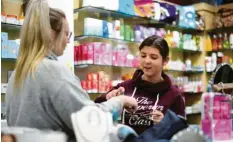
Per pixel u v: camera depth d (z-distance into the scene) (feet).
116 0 15.83
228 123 3.95
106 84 15.57
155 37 6.64
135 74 6.79
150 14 17.70
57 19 4.45
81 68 15.49
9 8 12.83
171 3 20.42
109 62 15.75
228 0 20.81
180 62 20.22
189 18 20.13
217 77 5.40
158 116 5.65
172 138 3.34
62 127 3.90
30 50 4.22
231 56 20.72
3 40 12.35
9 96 4.44
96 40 16.03
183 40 20.11
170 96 6.35
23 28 4.32
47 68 4.02
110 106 4.04
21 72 4.20
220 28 20.75
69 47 13.50
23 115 4.05
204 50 21.22
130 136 3.45
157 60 6.46
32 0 4.38
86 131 3.15
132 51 17.60
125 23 17.31
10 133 3.10
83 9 15.34
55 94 3.85
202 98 3.92
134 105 4.59
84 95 3.94
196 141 3.31
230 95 4.37
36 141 3.11
